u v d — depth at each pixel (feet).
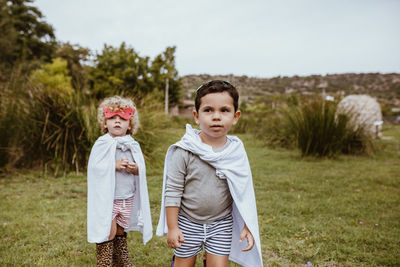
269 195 15.89
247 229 5.69
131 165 7.61
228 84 5.50
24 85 22.70
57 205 13.74
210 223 5.51
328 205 14.15
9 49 69.87
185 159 5.46
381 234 10.76
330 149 27.89
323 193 16.44
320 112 27.91
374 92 265.54
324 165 24.93
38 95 21.94
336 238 10.29
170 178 5.50
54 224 11.27
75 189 16.63
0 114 20.58
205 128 5.40
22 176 19.69
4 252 8.86
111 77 70.03
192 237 5.52
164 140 24.17
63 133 21.47
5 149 20.39
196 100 5.60
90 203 7.34
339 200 15.10
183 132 23.89
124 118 7.79
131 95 25.29
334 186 18.13
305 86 244.22
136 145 7.96
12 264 8.18
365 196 15.80
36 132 21.21
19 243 9.57
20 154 21.29
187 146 5.44
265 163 25.58
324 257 9.04
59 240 9.87
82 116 21.75
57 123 21.52
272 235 10.57
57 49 106.11
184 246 5.58
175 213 5.38
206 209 5.41
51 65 76.43
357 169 23.48
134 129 8.53
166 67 75.66
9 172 20.59
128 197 7.68
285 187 17.80
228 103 5.33
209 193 5.39
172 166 5.55
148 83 75.31
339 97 30.68
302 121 28.45
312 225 11.48
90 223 7.22
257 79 284.82
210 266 5.61
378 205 14.32
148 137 23.06
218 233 5.60
